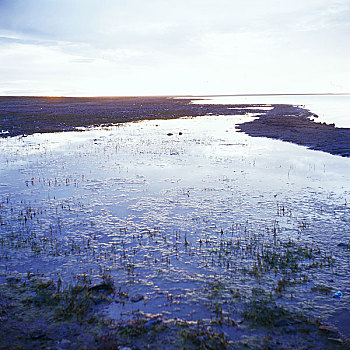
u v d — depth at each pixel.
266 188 16.11
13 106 86.62
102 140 32.31
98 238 10.72
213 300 7.53
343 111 69.88
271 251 9.83
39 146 28.70
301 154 24.36
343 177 17.92
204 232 11.21
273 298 7.56
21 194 15.25
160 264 9.12
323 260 9.24
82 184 16.91
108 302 7.44
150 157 23.91
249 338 6.34
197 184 16.88
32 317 6.86
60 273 8.62
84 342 6.17
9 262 9.14
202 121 52.91
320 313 7.07
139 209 13.34
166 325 6.67
